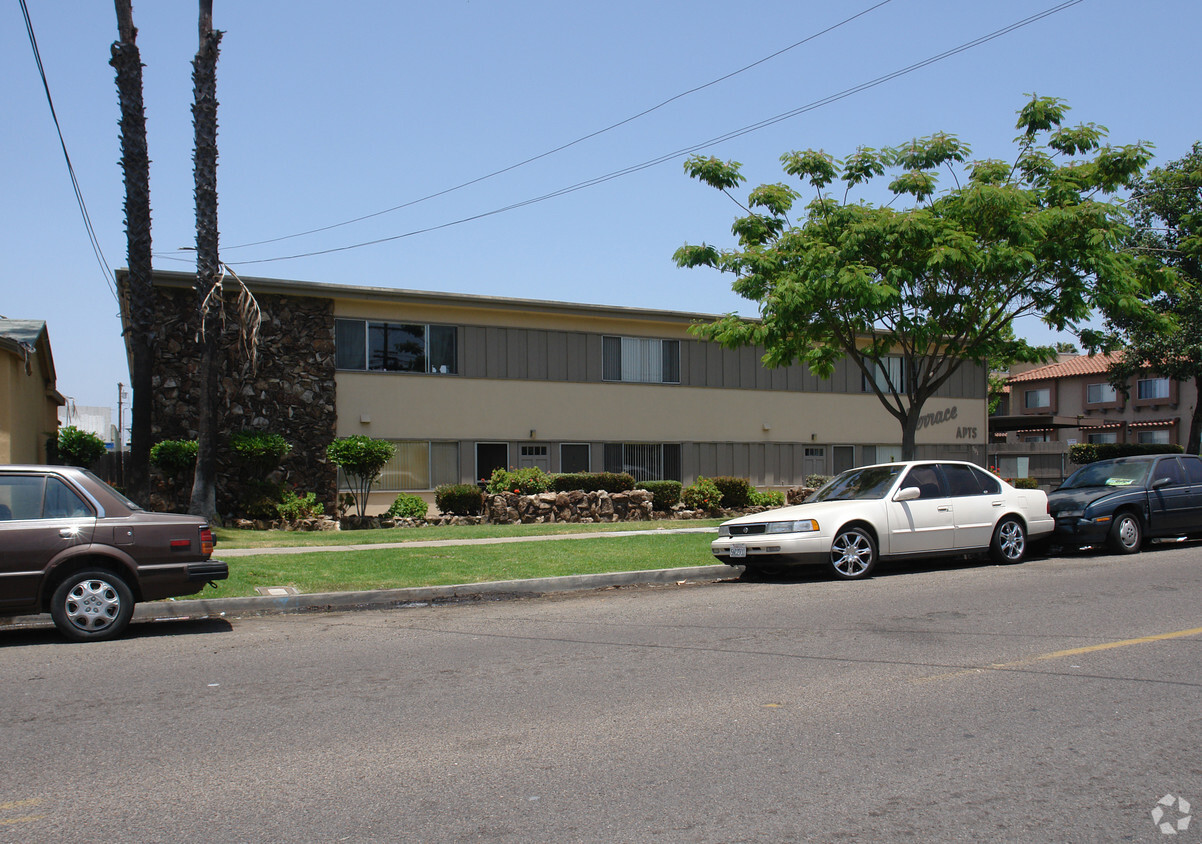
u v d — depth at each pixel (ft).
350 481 76.54
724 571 45.34
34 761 17.52
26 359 60.80
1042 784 16.01
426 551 50.42
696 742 18.37
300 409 75.00
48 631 31.81
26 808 15.23
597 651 27.02
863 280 50.19
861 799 15.38
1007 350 58.90
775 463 96.43
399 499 73.97
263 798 15.62
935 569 44.70
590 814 14.84
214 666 25.66
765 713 20.30
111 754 17.92
